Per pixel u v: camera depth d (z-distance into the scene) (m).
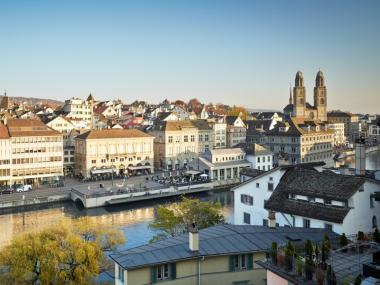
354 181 62.84
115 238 74.00
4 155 161.12
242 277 44.88
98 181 170.50
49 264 59.66
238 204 81.88
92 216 126.06
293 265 34.19
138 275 40.97
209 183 162.50
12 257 60.72
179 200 149.12
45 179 170.25
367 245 40.28
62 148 173.88
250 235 48.50
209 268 43.94
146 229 107.88
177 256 42.72
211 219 77.00
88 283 61.16
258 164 182.62
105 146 185.88
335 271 34.09
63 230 66.25
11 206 134.00
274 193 71.31
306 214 63.59
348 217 59.91
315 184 67.12
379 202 63.47
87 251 61.50
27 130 168.25
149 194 146.62
